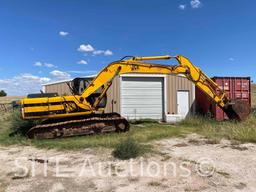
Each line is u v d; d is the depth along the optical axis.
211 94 14.89
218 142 10.55
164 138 11.50
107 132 12.79
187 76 14.67
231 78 18.78
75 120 12.42
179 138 11.50
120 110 20.14
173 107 20.78
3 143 11.23
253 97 41.06
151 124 17.39
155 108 20.64
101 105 13.30
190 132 13.02
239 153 8.92
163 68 14.40
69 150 9.52
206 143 10.46
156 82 20.69
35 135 11.84
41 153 9.39
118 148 8.61
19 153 9.53
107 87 13.34
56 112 12.41
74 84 13.77
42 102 12.28
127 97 20.31
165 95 20.64
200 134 12.39
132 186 6.28
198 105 20.97
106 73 13.40
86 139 11.37
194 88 21.11
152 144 10.18
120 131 13.01
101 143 10.12
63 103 12.51
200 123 16.09
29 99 12.21
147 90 20.56
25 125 13.31
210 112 18.73
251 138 10.86
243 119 14.45
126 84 20.31
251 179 6.73
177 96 20.86
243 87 18.88
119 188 6.20
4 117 21.56
